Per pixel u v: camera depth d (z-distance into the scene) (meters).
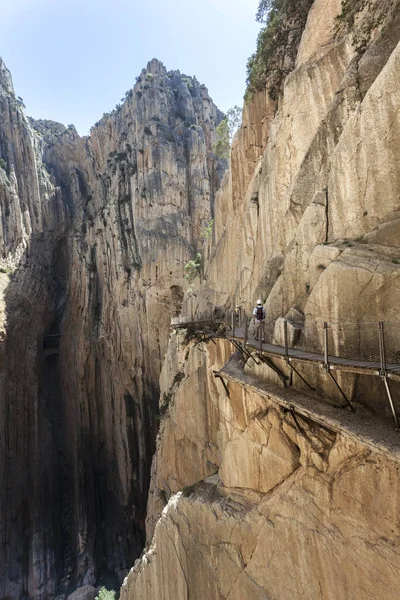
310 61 16.17
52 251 84.38
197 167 73.56
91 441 66.56
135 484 60.09
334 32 16.05
